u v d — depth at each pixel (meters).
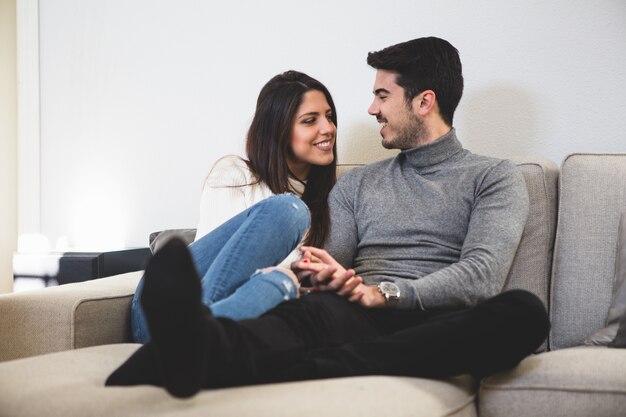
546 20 2.00
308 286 1.66
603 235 1.67
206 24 2.52
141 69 2.64
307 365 1.19
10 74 2.91
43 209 2.84
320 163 1.93
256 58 2.43
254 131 1.95
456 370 1.22
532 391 1.21
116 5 2.69
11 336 1.59
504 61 2.05
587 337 1.61
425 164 1.78
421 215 1.72
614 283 1.60
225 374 1.10
